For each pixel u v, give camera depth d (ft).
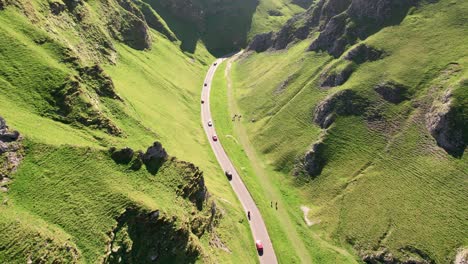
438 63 384.47
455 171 314.55
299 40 604.49
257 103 515.09
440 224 292.81
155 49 604.49
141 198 239.50
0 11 338.34
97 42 450.30
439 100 353.92
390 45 430.61
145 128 357.00
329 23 517.55
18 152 233.55
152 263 223.10
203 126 479.00
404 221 304.30
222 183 367.86
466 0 422.00
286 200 363.35
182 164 291.38
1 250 182.80
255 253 298.97
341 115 403.13
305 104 451.53
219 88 594.24
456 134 328.08
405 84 386.73
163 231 232.94
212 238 271.08
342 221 326.65
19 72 299.79
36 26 360.28
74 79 317.42
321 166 379.14
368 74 420.36
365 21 483.92
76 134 287.07
